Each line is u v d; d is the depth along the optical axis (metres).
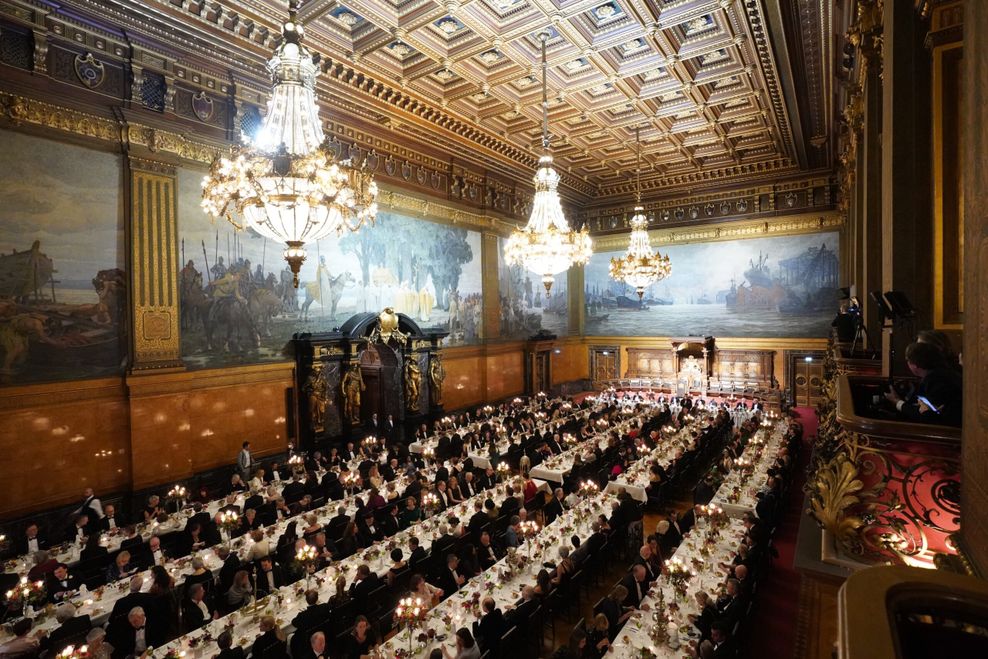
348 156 16.47
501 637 6.40
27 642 6.13
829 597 8.70
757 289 26.05
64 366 10.51
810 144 21.17
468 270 21.64
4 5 9.67
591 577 9.02
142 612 6.41
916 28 5.38
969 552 2.19
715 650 5.73
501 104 17.58
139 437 11.41
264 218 6.55
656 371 28.69
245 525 9.71
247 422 13.57
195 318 12.57
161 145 11.86
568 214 29.39
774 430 16.59
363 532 9.56
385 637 7.62
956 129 4.25
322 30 13.02
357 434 15.98
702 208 27.34
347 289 16.41
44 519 10.11
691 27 13.51
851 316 10.23
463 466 13.10
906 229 5.40
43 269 10.26
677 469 13.07
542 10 12.23
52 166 10.38
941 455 2.94
